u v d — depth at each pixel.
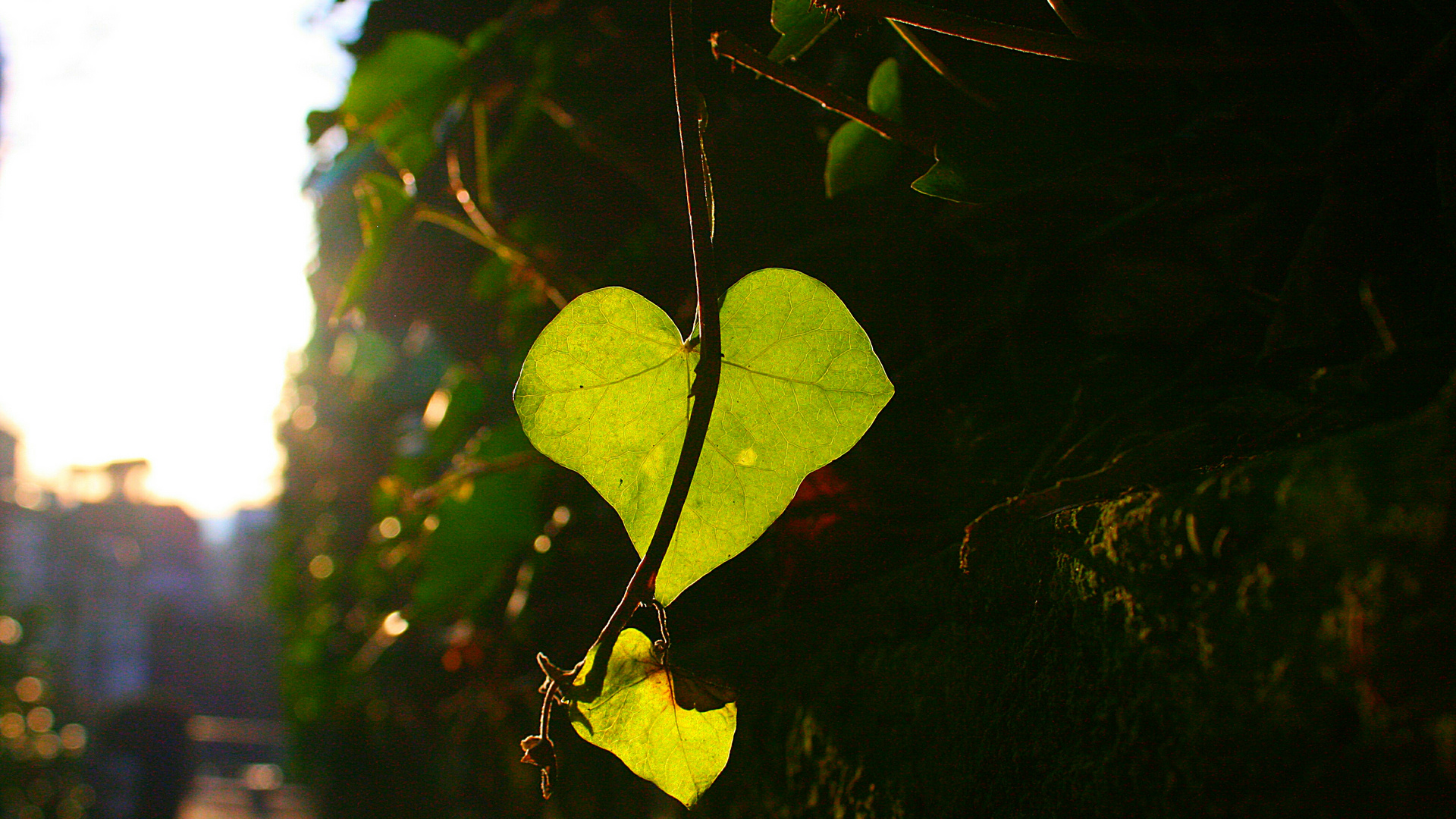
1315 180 0.28
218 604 7.37
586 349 0.23
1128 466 0.23
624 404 0.23
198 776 4.89
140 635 6.60
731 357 0.23
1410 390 0.21
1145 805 0.19
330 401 1.38
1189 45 0.29
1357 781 0.17
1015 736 0.22
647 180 0.47
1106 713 0.20
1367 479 0.17
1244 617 0.18
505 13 0.60
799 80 0.28
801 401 0.23
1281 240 0.29
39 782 2.64
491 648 0.59
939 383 0.33
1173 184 0.26
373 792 1.37
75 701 3.34
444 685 0.79
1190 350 0.29
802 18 0.28
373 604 0.88
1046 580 0.22
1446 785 0.16
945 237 0.36
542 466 0.48
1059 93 0.27
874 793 0.26
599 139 0.48
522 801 0.69
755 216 0.41
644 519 0.23
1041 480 0.27
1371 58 0.25
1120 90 0.27
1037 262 0.32
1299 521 0.18
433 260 0.74
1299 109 0.27
